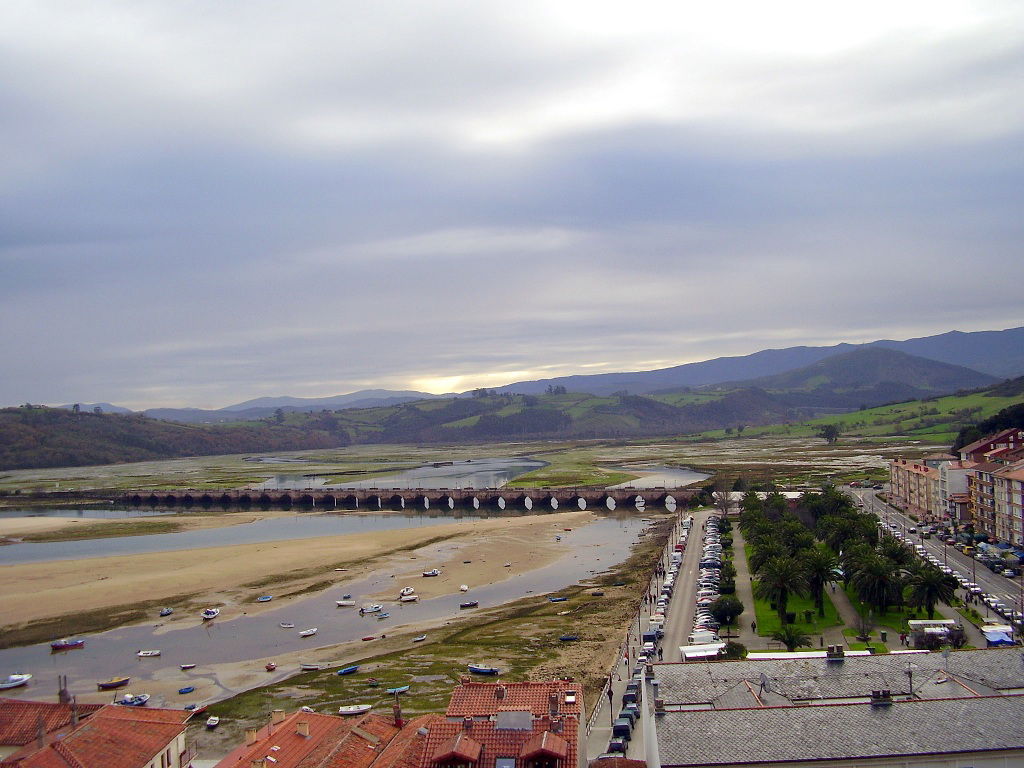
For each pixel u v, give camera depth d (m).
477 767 70.31
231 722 120.56
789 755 67.88
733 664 87.88
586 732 94.44
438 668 140.38
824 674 84.50
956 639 127.62
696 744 69.75
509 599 193.00
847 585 167.75
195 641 165.12
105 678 144.75
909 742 68.56
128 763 80.31
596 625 162.25
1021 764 67.50
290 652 155.75
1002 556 192.88
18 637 171.88
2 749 86.69
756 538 195.50
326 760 80.00
